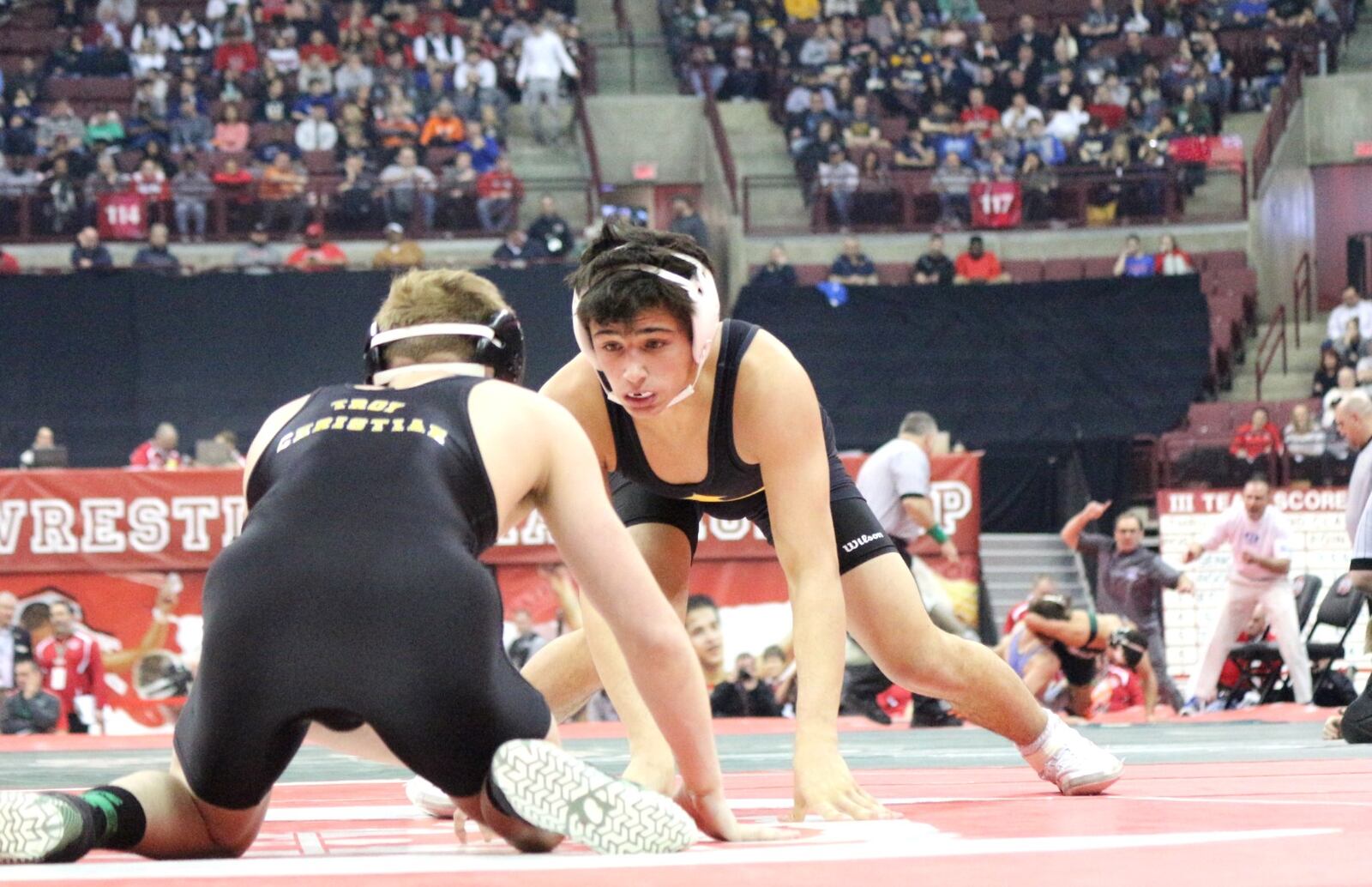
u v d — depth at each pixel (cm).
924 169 2698
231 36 2797
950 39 2959
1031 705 442
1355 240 2744
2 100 2681
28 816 235
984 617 1484
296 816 414
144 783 256
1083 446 2012
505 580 1400
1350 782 490
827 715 364
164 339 2264
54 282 2255
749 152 2861
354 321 2300
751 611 1403
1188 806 382
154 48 2788
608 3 3162
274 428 276
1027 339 2405
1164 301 2431
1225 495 1617
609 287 340
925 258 2505
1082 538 1410
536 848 262
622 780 243
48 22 2869
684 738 285
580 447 277
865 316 2411
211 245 2425
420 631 243
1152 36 2961
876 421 2350
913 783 521
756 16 3045
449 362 286
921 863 230
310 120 2616
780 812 401
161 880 209
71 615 1405
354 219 2473
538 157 2783
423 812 407
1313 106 2742
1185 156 2667
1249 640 1492
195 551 1421
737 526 1403
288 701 242
